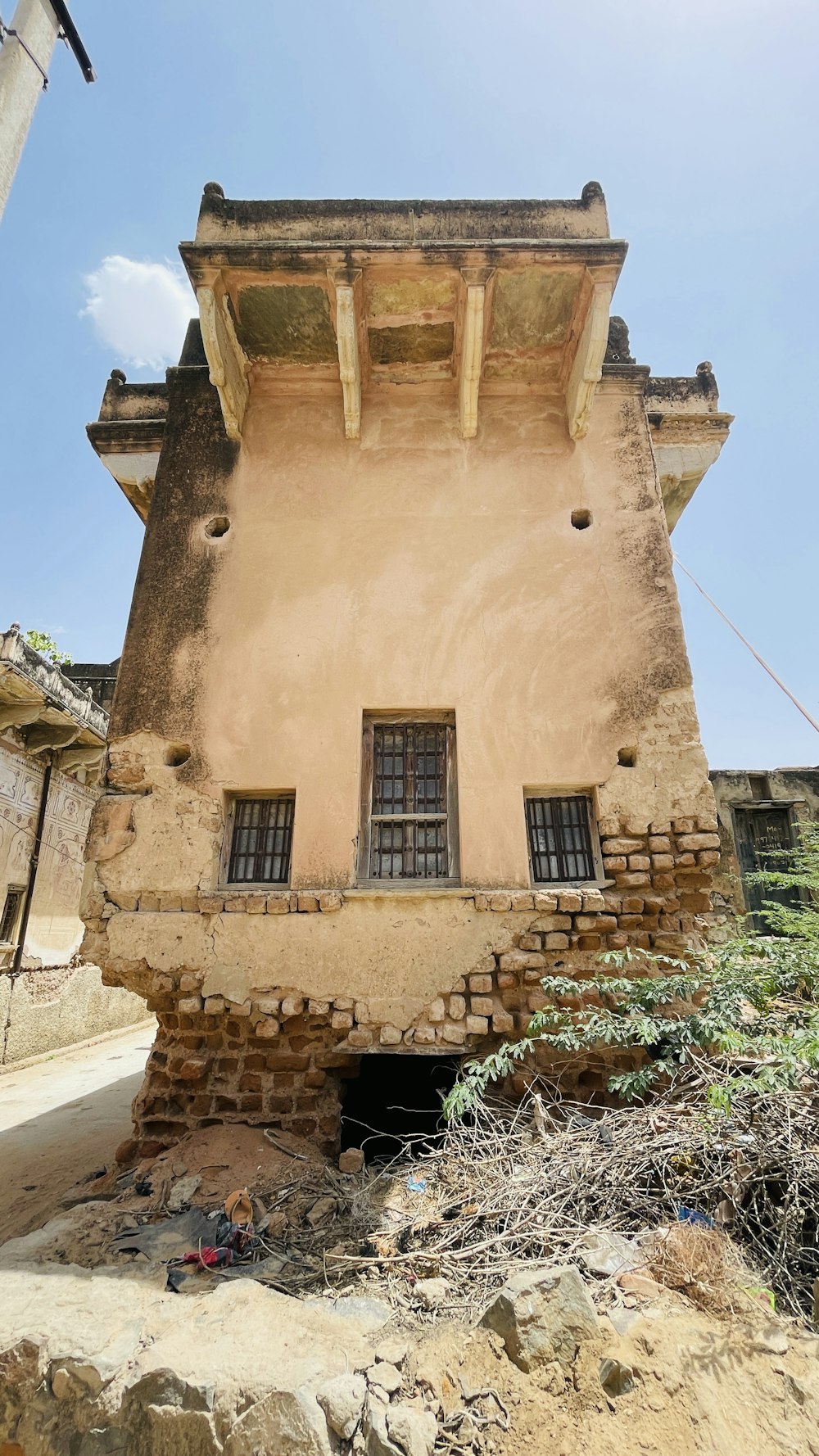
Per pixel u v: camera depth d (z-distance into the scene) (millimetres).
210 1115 5215
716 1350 2820
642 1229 3670
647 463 6871
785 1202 3600
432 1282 3332
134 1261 3648
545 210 6574
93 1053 14117
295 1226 3998
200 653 6328
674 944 5441
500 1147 4262
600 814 5828
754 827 13492
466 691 6168
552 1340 2795
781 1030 4703
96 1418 2707
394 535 6660
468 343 6328
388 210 6547
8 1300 3189
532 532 6645
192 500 6809
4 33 7387
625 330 7555
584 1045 4840
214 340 6156
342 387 6645
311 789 5922
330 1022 5305
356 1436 2541
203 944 5484
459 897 5520
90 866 5793
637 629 6328
